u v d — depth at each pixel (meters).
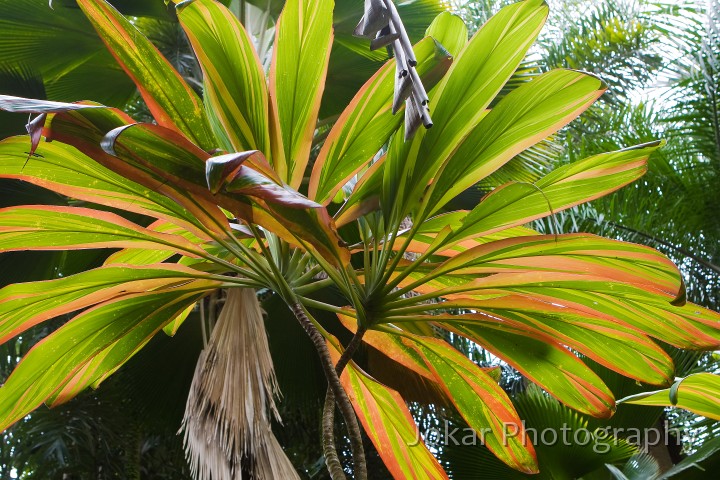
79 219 1.88
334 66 4.13
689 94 5.20
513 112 1.76
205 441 2.16
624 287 1.88
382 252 1.80
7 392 2.04
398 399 2.06
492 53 1.77
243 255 1.96
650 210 5.06
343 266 1.69
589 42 6.15
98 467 4.89
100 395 4.66
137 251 2.17
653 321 1.96
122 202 1.87
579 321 2.01
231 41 1.74
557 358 2.09
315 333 1.77
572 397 2.17
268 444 2.16
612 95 5.80
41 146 1.77
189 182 1.63
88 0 1.70
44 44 4.14
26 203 3.54
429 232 1.99
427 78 1.74
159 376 4.08
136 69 1.76
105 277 1.92
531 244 1.78
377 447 2.12
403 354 2.15
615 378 3.34
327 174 1.85
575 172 1.78
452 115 1.78
